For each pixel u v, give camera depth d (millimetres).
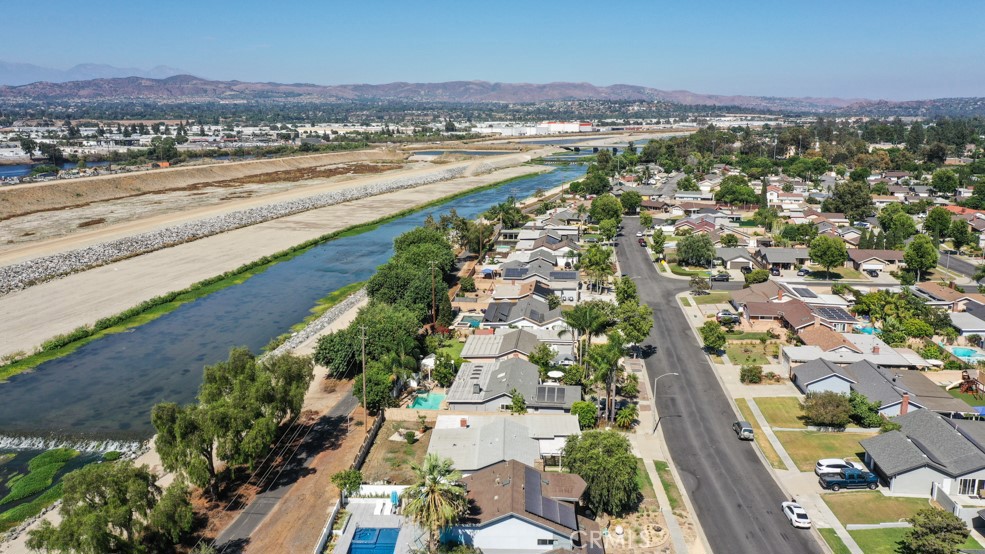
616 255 151250
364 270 148625
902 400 70562
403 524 53594
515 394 73125
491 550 50281
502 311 105875
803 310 99188
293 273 146375
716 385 82438
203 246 169500
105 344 104188
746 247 152500
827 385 77188
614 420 72500
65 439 74688
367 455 66750
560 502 53375
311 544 52938
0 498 63281
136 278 139250
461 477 55156
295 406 65875
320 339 88562
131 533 48594
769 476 62406
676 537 53250
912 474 58062
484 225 164750
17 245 163500
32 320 113750
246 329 110312
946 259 141375
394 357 81812
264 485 61812
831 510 56750
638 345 96062
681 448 67625
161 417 56594
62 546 44844
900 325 94562
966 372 81312
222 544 53031
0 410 82000
